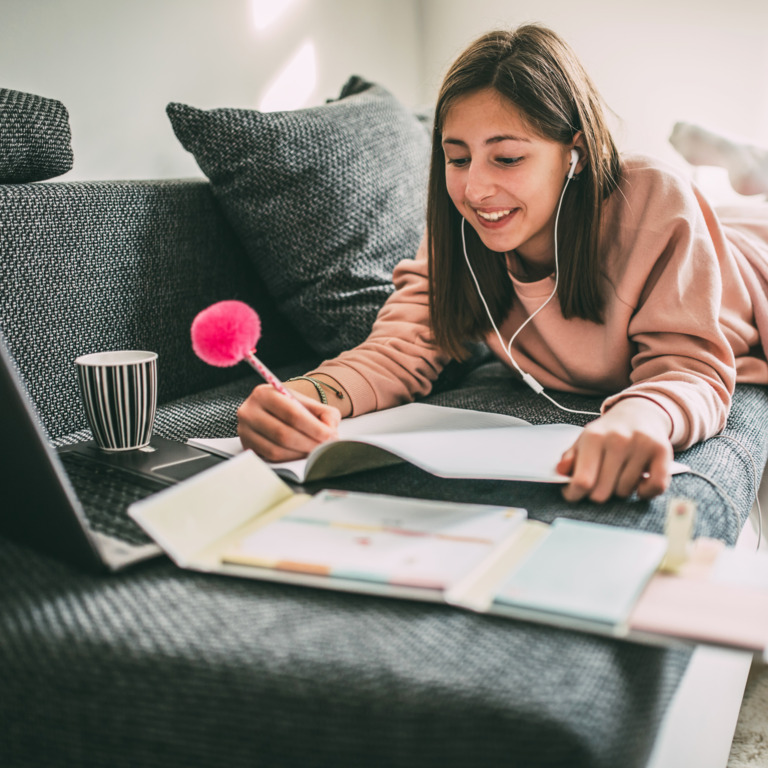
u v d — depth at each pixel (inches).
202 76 58.6
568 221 38.4
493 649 17.8
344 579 19.8
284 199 47.4
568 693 16.5
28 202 36.8
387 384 38.3
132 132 53.3
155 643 18.7
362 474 29.3
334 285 48.6
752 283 44.8
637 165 39.9
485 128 34.3
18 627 19.7
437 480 28.5
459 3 84.4
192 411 39.9
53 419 38.6
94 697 18.5
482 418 33.8
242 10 61.6
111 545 22.6
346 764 17.0
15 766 19.6
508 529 22.0
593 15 79.0
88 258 40.0
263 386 31.1
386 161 52.1
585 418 36.6
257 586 21.0
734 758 37.3
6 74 44.5
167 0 54.7
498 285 42.5
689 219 37.4
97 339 40.9
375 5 78.7
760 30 73.5
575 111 35.9
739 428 35.5
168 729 18.1
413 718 16.4
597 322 39.9
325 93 73.2
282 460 29.2
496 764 15.9
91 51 49.6
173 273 45.4
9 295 36.3
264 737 17.4
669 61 77.5
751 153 60.4
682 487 27.3
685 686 23.6
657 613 17.6
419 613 19.3
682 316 35.3
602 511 25.0
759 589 18.8
